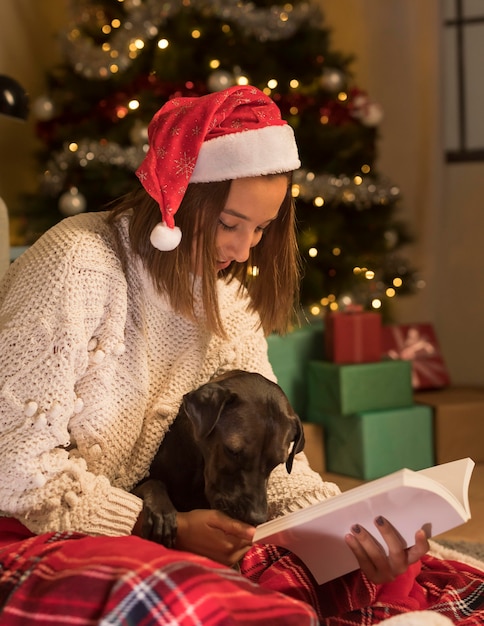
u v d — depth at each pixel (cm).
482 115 526
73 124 457
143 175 177
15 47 530
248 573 186
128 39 439
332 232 443
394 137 521
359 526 159
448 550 213
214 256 180
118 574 131
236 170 174
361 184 456
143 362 183
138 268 185
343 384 396
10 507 162
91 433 174
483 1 519
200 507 186
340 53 473
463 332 531
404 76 517
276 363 411
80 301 171
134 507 168
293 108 445
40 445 163
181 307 184
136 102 434
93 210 443
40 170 461
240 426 171
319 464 410
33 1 542
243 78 422
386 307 484
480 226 524
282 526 157
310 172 441
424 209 514
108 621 126
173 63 430
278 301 203
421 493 147
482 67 524
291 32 449
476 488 367
